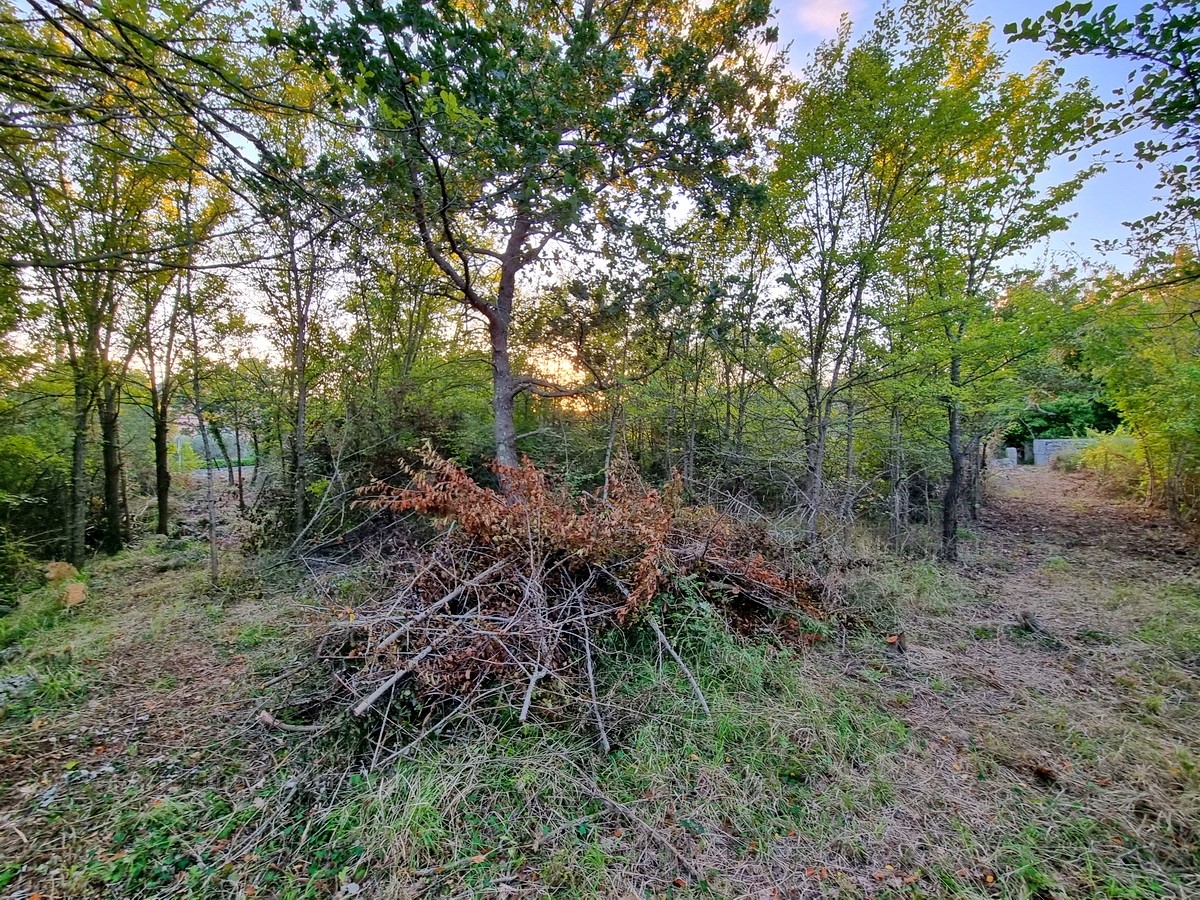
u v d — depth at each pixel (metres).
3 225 5.29
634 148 5.98
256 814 2.28
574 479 7.09
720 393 8.62
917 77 5.60
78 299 6.93
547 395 8.40
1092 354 6.56
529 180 3.89
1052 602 5.04
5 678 3.45
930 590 5.15
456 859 2.04
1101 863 2.06
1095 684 3.44
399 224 5.25
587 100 5.37
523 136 3.81
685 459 8.11
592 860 2.04
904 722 2.97
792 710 2.96
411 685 2.84
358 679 2.87
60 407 7.37
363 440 7.45
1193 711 3.08
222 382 7.81
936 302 5.79
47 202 5.86
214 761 2.63
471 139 3.17
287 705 2.99
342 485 6.68
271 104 2.38
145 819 2.23
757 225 6.96
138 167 6.45
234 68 2.99
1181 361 6.28
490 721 2.77
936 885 1.97
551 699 2.86
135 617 4.66
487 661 2.88
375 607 3.35
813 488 6.21
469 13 5.27
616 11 7.08
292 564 6.04
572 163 4.35
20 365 6.48
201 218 7.43
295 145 5.74
